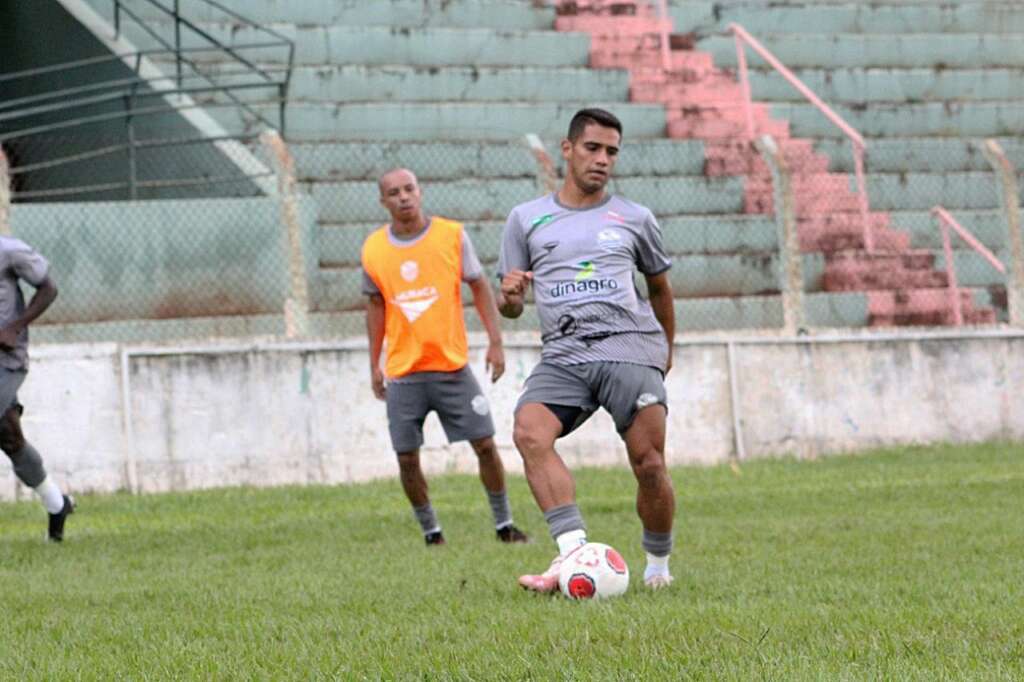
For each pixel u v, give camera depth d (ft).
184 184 121.49
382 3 164.35
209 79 140.26
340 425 108.78
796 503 86.89
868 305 141.79
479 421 74.02
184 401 105.91
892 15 185.78
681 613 44.52
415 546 72.90
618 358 51.44
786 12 181.16
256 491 102.06
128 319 120.37
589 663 37.19
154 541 77.77
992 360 123.44
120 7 147.74
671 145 150.92
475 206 142.61
